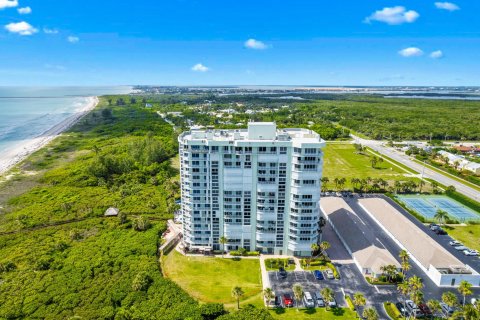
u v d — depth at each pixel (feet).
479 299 331.36
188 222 441.68
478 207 587.27
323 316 329.93
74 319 306.76
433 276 387.14
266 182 413.18
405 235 466.70
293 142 395.75
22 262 415.03
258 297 359.25
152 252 433.07
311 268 408.87
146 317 317.42
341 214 519.19
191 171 417.28
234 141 400.47
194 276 393.91
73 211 564.71
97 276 384.47
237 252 436.76
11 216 548.72
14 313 324.39
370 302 349.20
